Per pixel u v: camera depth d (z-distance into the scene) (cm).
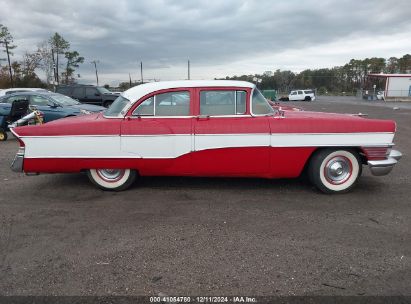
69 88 2055
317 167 531
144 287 297
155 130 520
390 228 414
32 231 411
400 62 10300
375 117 2078
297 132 516
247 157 525
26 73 5828
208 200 513
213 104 531
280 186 579
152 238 390
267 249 362
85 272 322
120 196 533
